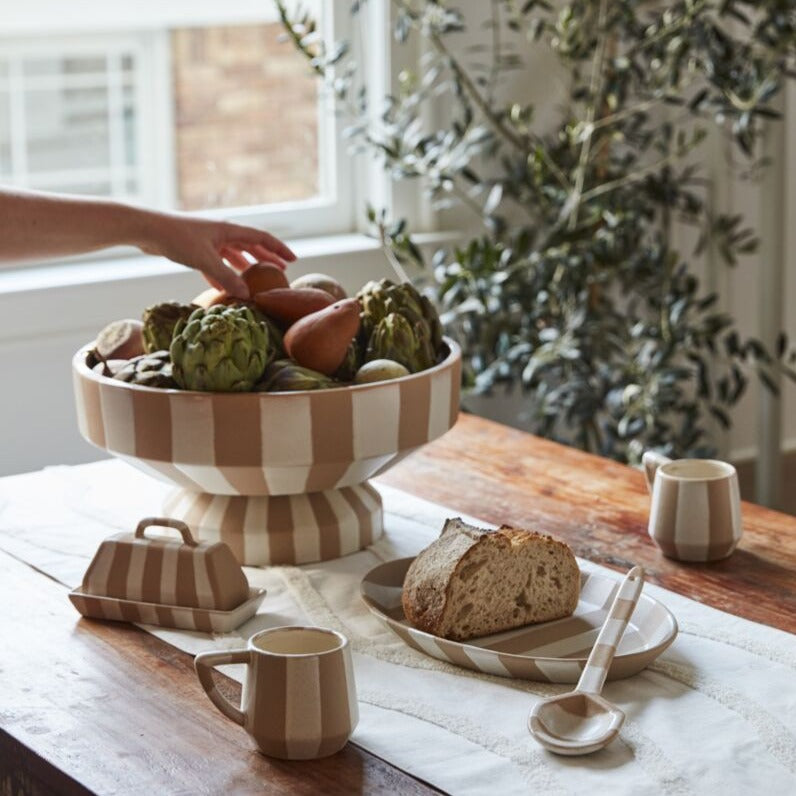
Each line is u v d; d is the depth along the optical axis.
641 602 1.33
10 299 2.48
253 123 3.83
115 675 1.23
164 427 1.39
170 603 1.34
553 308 2.92
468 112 2.86
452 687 1.20
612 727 1.09
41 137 3.95
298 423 1.38
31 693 1.20
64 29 3.89
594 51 3.08
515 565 1.30
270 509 1.50
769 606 1.39
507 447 1.95
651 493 1.59
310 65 2.76
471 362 2.89
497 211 3.13
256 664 1.07
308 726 1.05
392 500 1.72
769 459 3.55
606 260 2.92
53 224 1.57
